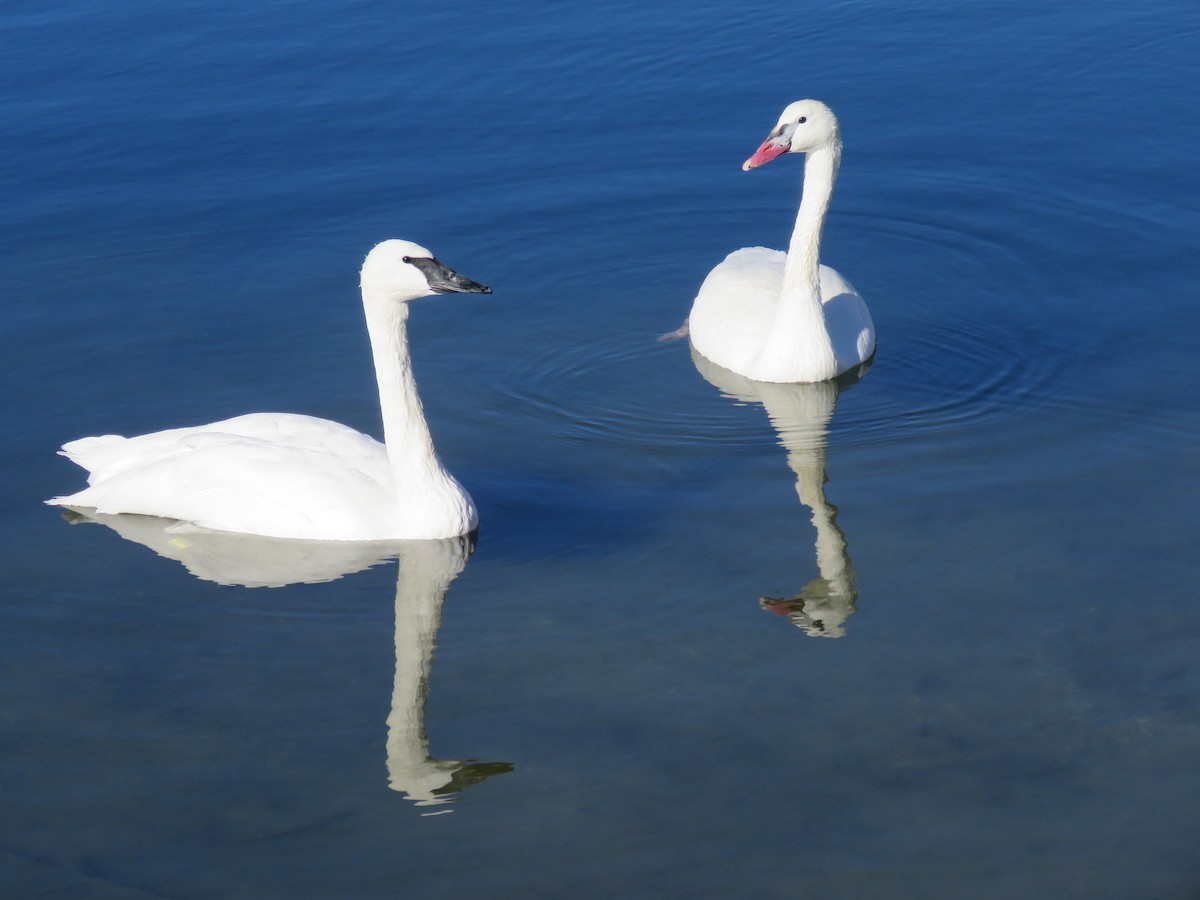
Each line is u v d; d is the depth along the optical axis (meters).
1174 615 10.87
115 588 11.67
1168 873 8.53
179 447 12.82
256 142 19.94
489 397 14.99
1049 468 13.09
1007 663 10.42
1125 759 9.45
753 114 20.66
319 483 12.34
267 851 8.93
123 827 9.16
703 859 8.76
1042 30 23.17
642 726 9.91
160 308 16.30
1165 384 14.45
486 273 17.45
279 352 15.53
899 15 23.88
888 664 10.47
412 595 11.52
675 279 17.47
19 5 24.64
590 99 21.17
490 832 9.02
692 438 14.12
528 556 12.05
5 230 17.88
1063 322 15.94
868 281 17.31
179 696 10.38
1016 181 18.92
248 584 11.71
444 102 21.06
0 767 9.67
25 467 13.52
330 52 22.66
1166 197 18.28
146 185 18.89
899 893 8.45
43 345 15.57
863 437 13.98
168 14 24.20
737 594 11.41
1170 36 22.70
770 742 9.73
